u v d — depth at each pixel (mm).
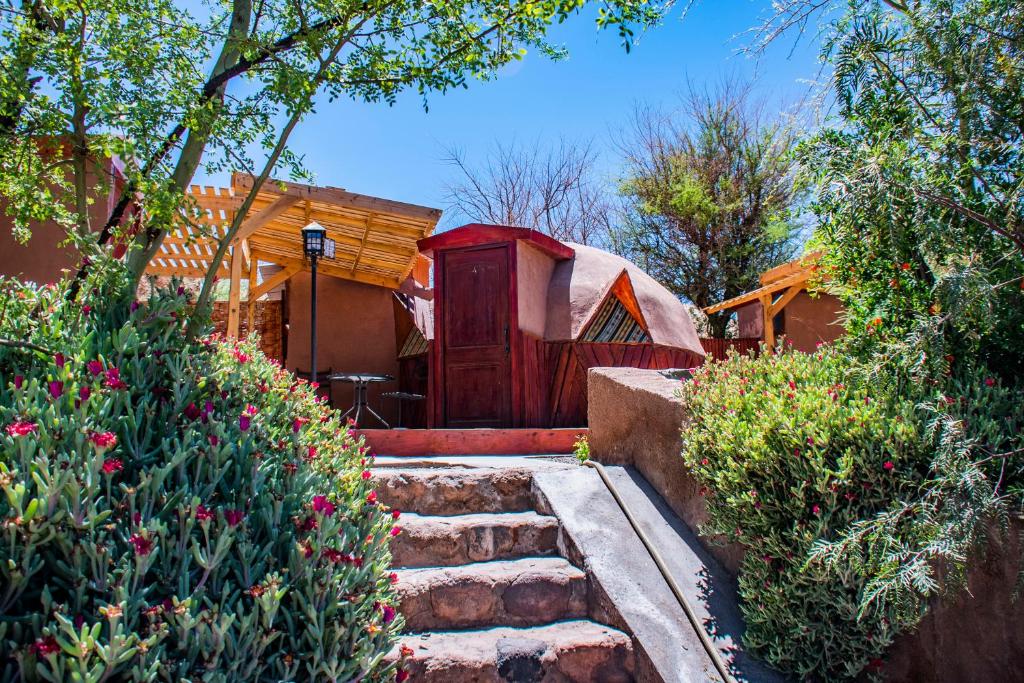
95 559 1851
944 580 2793
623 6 3869
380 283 13062
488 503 4637
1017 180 2963
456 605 3555
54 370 2418
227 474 2510
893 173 2920
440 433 6602
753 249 20547
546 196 23328
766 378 4188
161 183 3145
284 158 3676
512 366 8695
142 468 2164
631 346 10164
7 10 3342
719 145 21750
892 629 2865
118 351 2596
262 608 2035
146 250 3436
